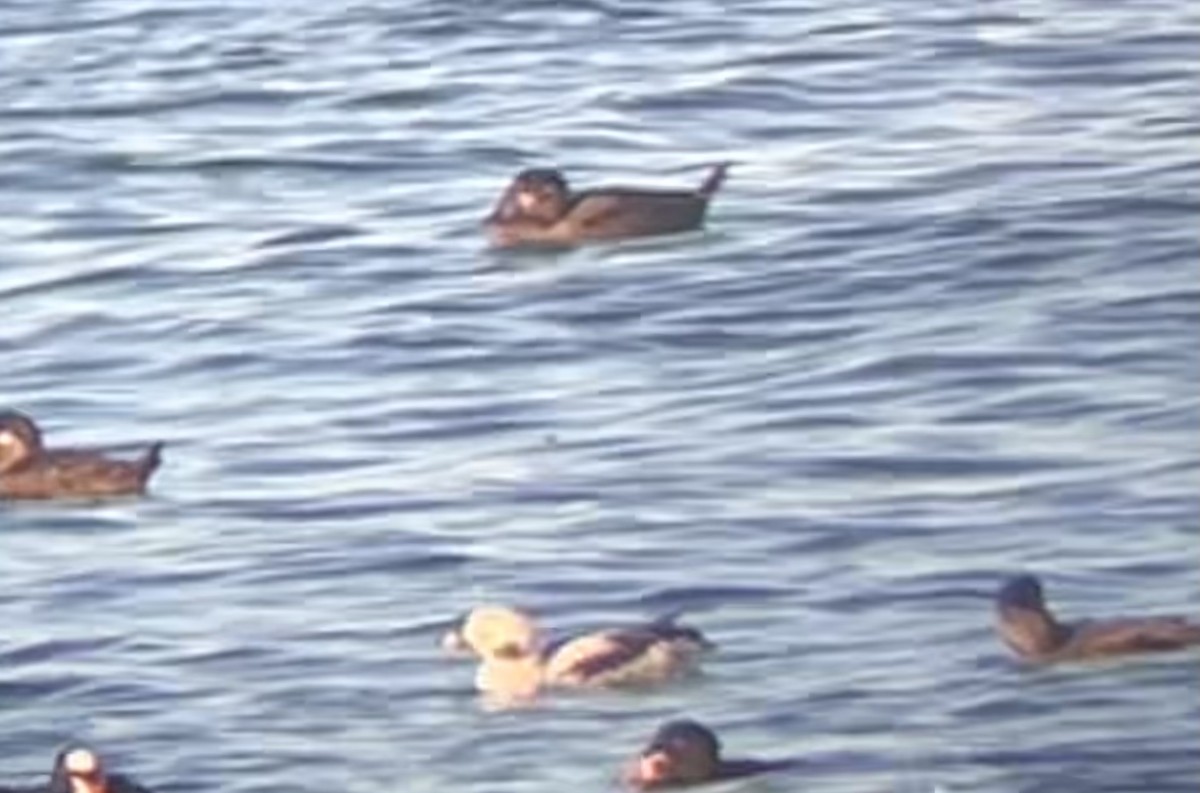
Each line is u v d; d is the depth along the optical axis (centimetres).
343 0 9175
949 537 5962
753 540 5994
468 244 7531
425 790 5300
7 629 5875
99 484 6369
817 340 6894
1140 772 5216
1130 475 6162
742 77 8450
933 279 7144
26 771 5441
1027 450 6303
